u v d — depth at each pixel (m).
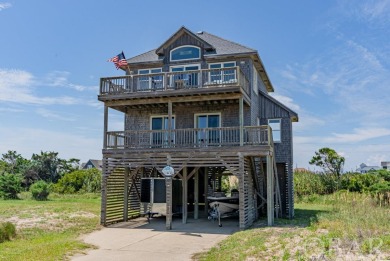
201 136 20.05
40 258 9.70
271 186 16.50
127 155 17.41
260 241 11.05
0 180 34.34
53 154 55.38
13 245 11.99
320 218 15.56
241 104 16.86
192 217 20.67
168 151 16.86
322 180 34.62
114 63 19.30
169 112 17.55
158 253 10.81
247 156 16.91
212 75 18.83
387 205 22.53
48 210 21.31
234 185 33.81
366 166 90.00
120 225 17.25
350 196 28.05
